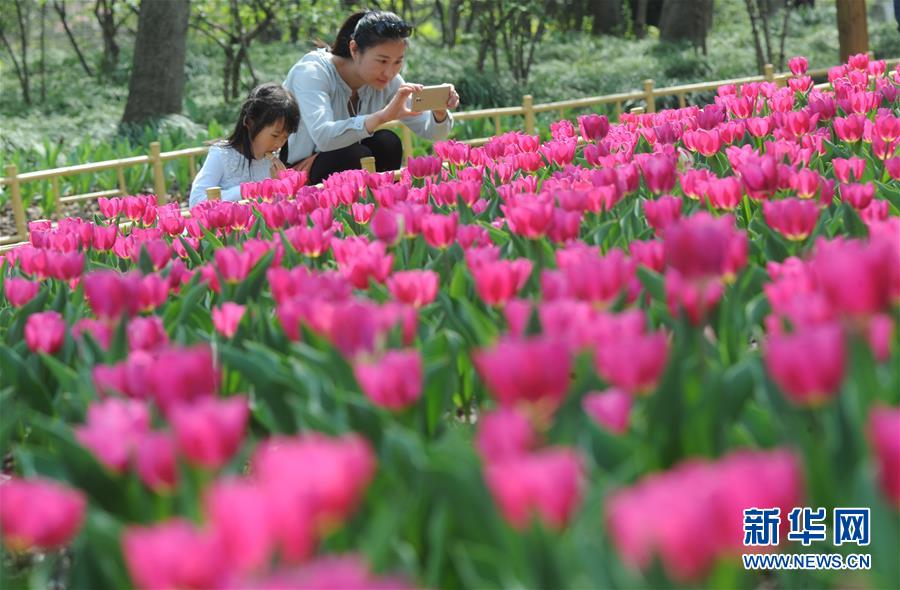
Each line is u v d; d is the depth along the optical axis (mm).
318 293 5539
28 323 5637
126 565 3463
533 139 11469
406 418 4344
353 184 9914
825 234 7023
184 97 37938
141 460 3639
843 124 10109
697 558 2654
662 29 44875
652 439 3893
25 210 22359
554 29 49094
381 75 13227
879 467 3049
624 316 4242
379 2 41312
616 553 3055
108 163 18141
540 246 6441
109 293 5629
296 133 13531
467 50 42250
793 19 49812
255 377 4770
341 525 3488
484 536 3430
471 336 5438
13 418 4871
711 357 4918
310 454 3035
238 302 6512
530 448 3436
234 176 12664
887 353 3908
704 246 4453
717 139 10023
